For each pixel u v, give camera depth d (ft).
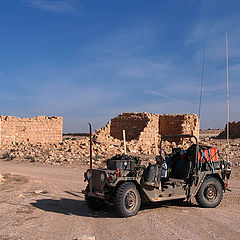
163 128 143.84
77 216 31.35
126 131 143.43
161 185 33.45
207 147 36.60
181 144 117.29
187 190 34.24
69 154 96.02
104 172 30.22
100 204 33.65
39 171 69.31
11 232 25.58
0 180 53.42
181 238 23.88
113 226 27.37
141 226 27.14
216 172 35.91
